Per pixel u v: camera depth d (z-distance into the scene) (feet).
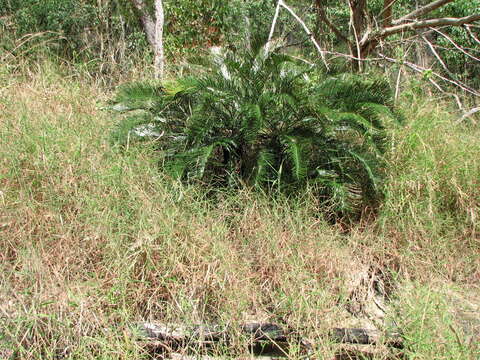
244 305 11.32
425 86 22.36
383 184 14.83
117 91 18.12
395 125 16.03
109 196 12.70
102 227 11.91
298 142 14.33
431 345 10.72
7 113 15.67
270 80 15.48
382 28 23.31
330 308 11.51
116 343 10.28
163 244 11.78
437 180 15.53
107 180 13.15
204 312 11.45
